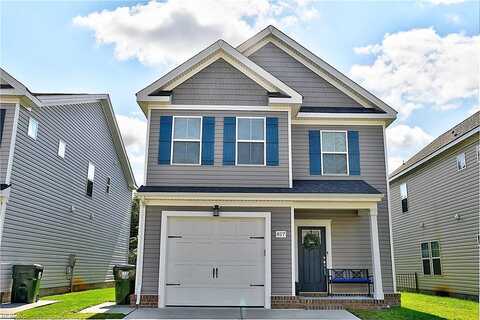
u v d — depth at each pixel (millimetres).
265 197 11180
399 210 21641
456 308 11609
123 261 23594
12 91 12141
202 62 12695
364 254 12828
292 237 11180
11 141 12000
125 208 24031
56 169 14961
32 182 13211
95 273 19172
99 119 19359
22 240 12625
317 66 14266
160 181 11906
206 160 12062
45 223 14148
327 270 12727
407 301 13906
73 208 16516
